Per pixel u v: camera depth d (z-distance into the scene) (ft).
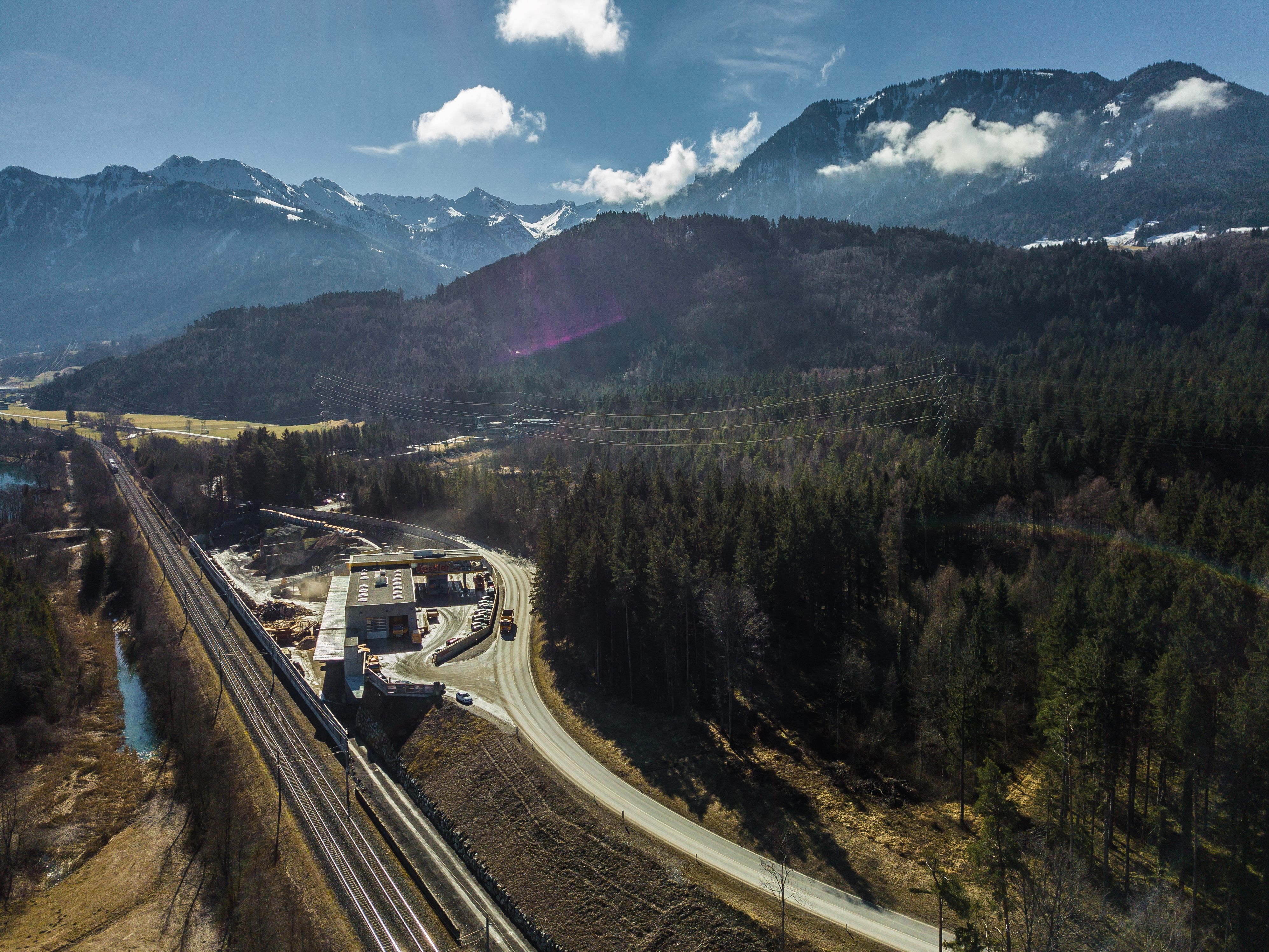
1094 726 204.64
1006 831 176.14
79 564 586.45
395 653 402.52
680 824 246.27
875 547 342.23
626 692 329.72
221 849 269.44
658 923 214.07
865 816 236.63
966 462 425.69
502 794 278.05
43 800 310.45
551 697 342.44
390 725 342.23
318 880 253.65
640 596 324.39
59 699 377.50
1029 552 366.63
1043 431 485.97
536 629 422.00
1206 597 255.50
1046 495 409.28
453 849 267.18
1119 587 262.67
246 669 411.75
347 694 375.86
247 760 325.21
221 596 527.40
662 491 451.12
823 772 259.19
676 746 286.46
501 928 230.07
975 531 382.22
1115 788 219.61
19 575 467.52
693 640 320.09
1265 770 175.11
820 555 335.06
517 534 579.89
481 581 508.12
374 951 223.30
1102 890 188.14
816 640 331.36
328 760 327.67
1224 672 217.15
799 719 290.97
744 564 313.53
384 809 291.38
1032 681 268.82
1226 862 185.88
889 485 412.77
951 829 226.38
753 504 369.30
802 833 233.35
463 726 321.52
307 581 547.49
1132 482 406.62
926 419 540.11
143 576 545.03
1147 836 206.80
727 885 215.51
